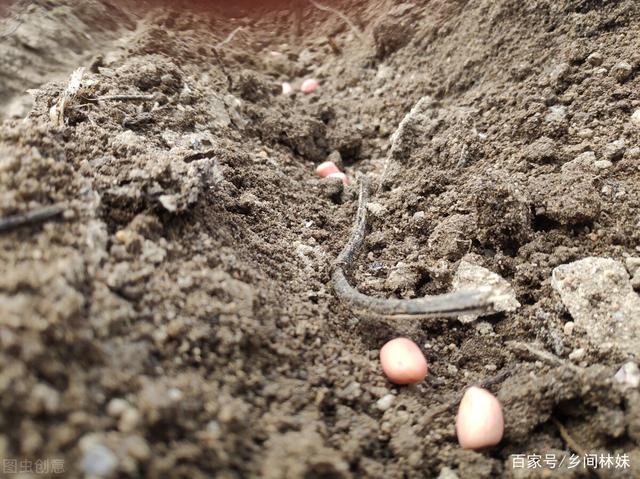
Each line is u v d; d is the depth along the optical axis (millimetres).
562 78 181
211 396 92
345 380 112
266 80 265
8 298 83
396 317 120
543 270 136
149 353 92
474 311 113
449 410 114
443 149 181
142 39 248
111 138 139
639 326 116
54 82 190
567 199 142
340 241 163
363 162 218
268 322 111
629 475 96
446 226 153
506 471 104
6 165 102
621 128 160
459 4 241
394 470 101
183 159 140
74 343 83
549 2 201
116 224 113
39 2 236
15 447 72
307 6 351
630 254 133
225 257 120
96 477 73
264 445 91
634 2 185
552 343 123
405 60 252
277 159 200
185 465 81
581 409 107
